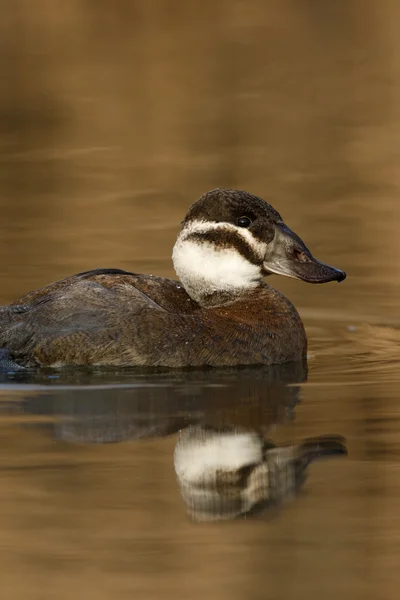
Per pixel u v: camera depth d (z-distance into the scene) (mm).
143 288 12602
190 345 11945
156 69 29984
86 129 25703
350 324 14633
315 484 8852
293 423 10250
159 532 8047
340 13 34312
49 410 10516
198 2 35125
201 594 7230
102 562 7629
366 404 10859
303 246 12789
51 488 8727
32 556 7711
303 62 30906
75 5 34562
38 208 20312
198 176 22359
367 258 17688
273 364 12359
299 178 22312
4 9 34031
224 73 29953
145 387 11266
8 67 29781
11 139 24922
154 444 9656
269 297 12836
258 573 7457
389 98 28031
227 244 12664
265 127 25922
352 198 21000
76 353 11672
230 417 10375
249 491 8688
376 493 8641
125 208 20375
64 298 11953
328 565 7613
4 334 11844
